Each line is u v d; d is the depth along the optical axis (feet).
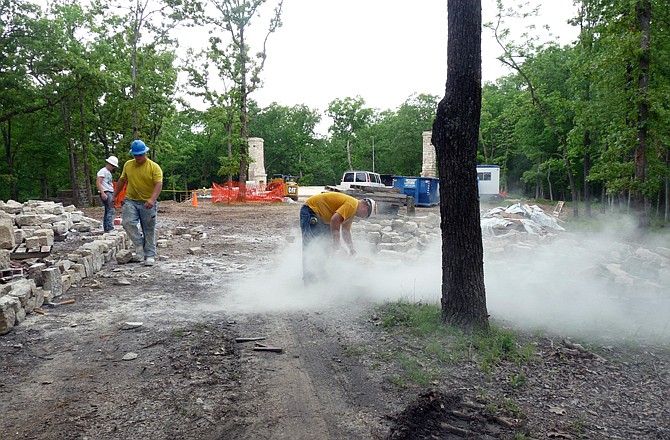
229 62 86.69
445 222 13.14
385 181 95.66
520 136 108.99
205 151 185.06
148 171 23.63
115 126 92.53
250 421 8.80
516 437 8.38
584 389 10.20
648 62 37.83
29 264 21.80
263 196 93.30
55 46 74.38
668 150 52.42
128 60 83.66
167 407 9.27
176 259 25.40
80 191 89.15
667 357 11.93
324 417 8.95
